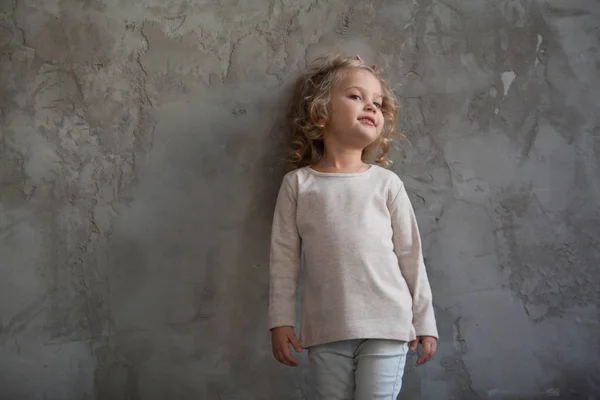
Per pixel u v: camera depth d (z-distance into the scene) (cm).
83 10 186
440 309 191
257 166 188
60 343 181
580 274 195
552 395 192
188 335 184
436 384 190
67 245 183
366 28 193
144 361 182
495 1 196
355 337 149
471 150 195
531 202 195
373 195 166
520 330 193
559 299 194
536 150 196
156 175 186
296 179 170
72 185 184
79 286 182
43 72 184
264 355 185
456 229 193
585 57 197
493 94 196
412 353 190
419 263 168
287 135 188
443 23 196
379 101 175
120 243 184
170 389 182
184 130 187
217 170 187
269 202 187
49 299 181
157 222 185
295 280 166
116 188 185
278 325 160
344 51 192
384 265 159
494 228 194
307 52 191
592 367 194
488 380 191
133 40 187
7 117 183
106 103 185
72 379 180
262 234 187
